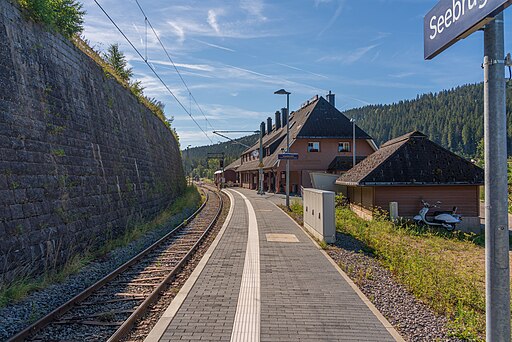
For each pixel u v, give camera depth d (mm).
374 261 10328
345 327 5504
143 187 18531
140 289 7570
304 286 7469
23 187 8484
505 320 3104
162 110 31516
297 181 43062
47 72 10656
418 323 5867
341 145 42781
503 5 2635
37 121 9609
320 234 12523
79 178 11344
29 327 5289
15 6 9609
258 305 6355
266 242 12359
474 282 9117
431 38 3646
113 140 15242
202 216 21234
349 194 24984
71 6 12508
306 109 50375
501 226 3092
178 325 5480
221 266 9086
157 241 12461
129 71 25000
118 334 5141
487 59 3168
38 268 8453
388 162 19391
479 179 19062
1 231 7531
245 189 56188
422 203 19234
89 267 9477
